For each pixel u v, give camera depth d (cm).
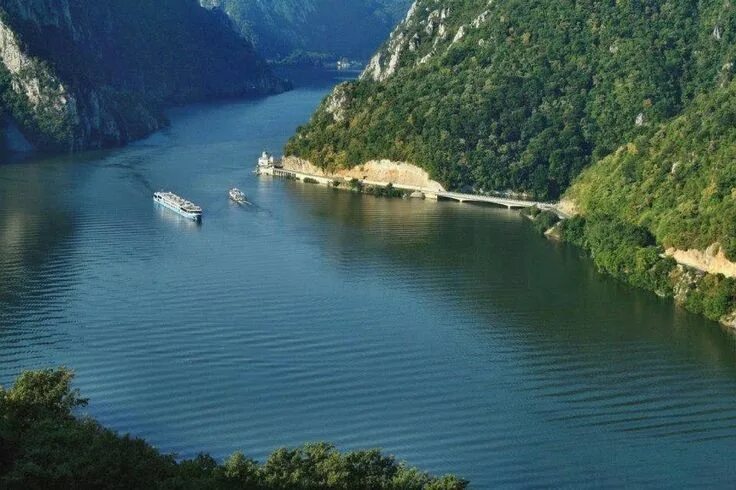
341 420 16900
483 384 18375
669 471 15525
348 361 19238
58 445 13438
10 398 14950
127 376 18375
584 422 17012
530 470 15488
